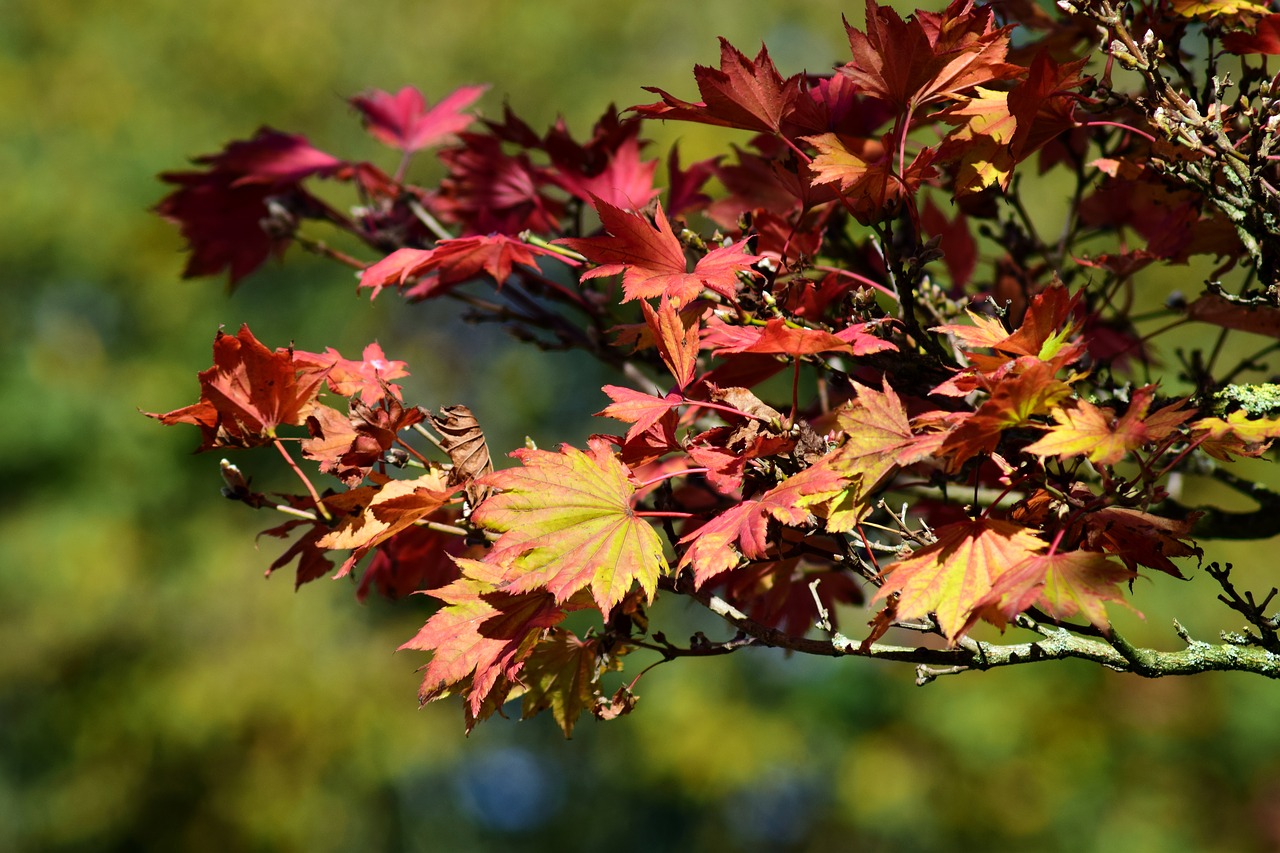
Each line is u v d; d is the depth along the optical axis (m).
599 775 10.48
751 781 8.55
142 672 8.39
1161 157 2.10
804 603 2.20
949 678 6.89
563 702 2.06
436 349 10.27
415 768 9.17
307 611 8.82
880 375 2.10
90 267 8.92
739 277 2.09
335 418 2.08
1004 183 2.04
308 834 8.36
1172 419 1.94
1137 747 6.29
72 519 8.16
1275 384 2.08
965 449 1.96
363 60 10.23
